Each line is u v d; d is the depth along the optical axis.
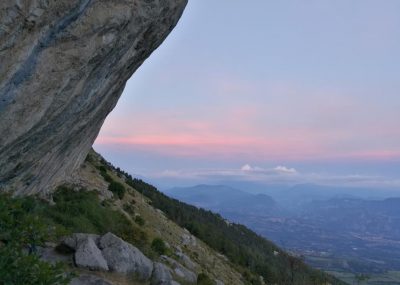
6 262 10.50
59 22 11.82
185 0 18.73
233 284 49.31
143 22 15.95
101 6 13.07
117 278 18.67
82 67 13.89
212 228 85.69
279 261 100.50
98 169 55.00
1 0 9.93
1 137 13.30
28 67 11.84
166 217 64.25
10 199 14.82
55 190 34.06
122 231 32.72
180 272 29.36
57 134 17.64
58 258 18.03
